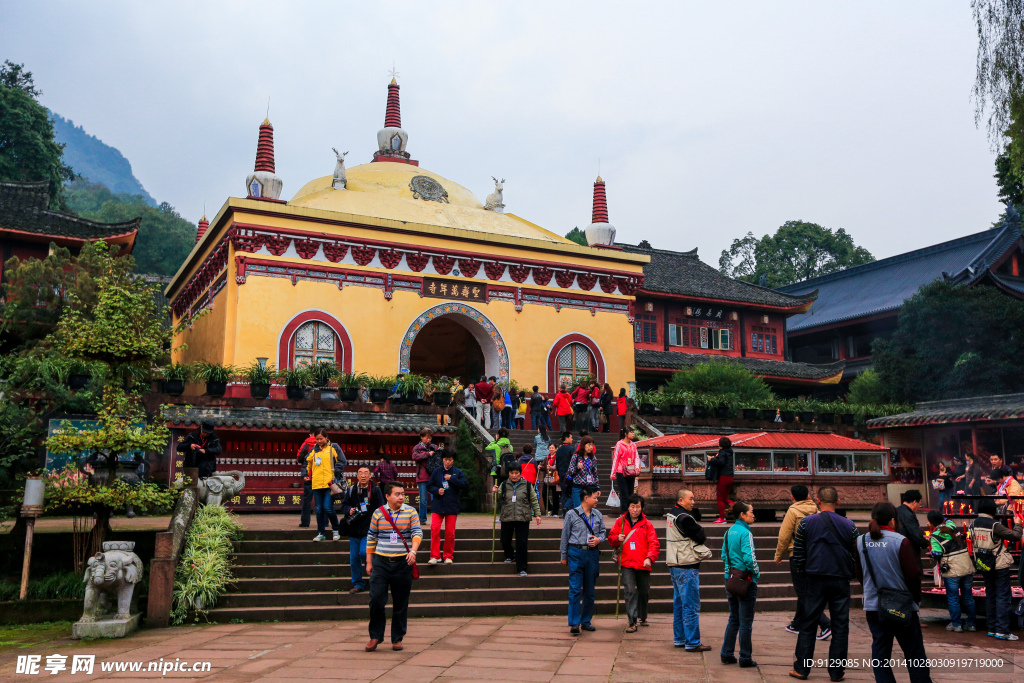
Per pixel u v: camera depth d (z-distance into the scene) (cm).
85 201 10462
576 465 1505
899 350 3250
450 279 2736
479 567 1270
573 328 2927
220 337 2517
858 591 1338
